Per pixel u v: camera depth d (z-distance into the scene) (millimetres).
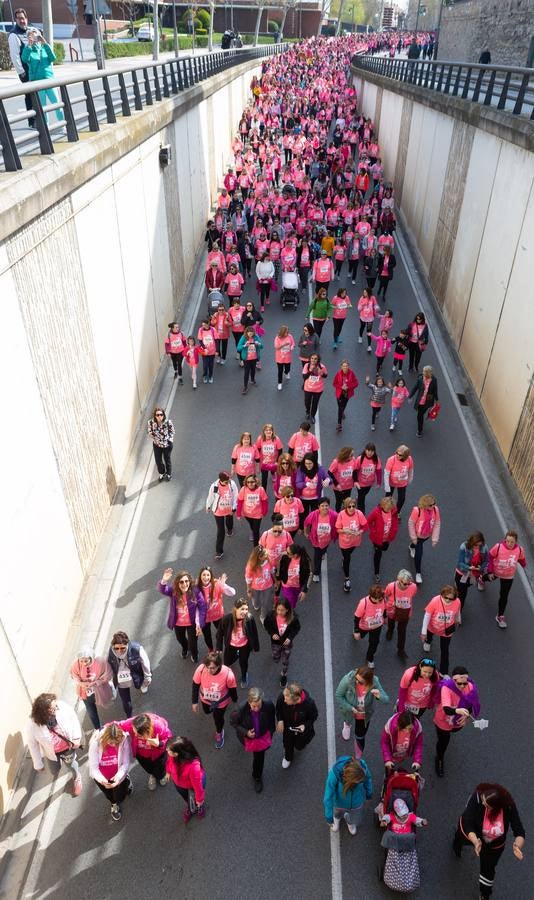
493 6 26734
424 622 8586
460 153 18422
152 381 15789
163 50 49969
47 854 6973
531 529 11312
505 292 13578
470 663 9148
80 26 42906
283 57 66500
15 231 7512
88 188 10414
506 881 6793
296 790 7586
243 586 10359
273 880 6730
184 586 8188
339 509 11258
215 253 18438
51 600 8742
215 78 28000
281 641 8344
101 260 11266
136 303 14008
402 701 7426
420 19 78500
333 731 8250
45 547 8555
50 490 8750
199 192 24203
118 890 6660
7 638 7262
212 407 15188
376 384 13883
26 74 11594
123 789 7066
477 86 17062
